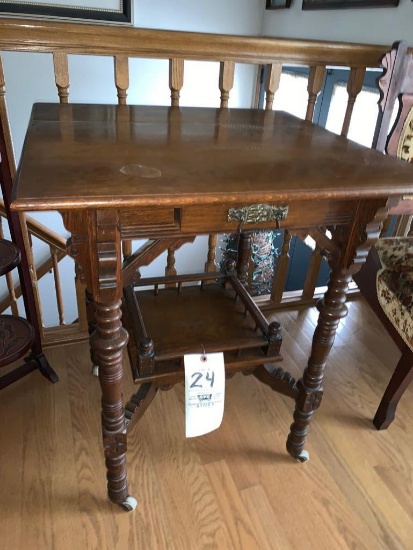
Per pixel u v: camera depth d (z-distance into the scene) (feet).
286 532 3.52
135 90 9.21
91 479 3.79
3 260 3.77
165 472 3.91
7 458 3.91
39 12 7.72
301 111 8.86
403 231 5.80
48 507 3.56
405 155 4.71
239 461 4.06
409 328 3.78
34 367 4.63
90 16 7.99
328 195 2.38
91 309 4.26
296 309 6.16
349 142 3.33
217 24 8.96
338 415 4.60
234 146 3.00
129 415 3.35
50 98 8.82
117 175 2.31
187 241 2.67
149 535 3.43
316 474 3.99
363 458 4.17
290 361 5.27
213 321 3.80
